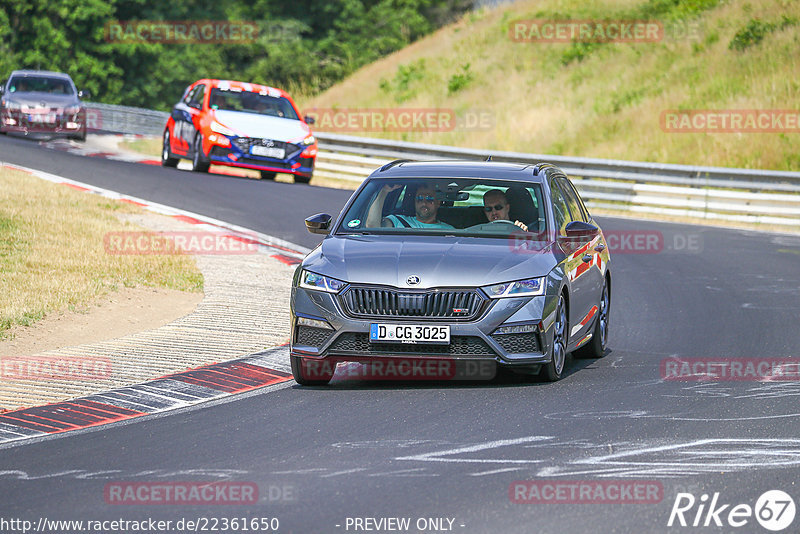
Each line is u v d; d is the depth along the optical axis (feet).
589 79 459.73
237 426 88.99
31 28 649.61
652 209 296.71
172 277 162.40
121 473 75.36
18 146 335.06
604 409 93.61
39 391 102.63
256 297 153.48
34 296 141.38
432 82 503.61
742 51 431.43
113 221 203.92
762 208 282.36
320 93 594.65
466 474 73.36
